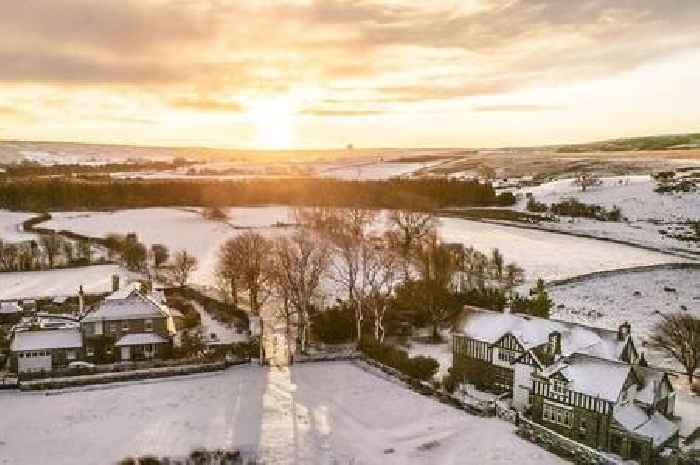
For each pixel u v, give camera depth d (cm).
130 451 6931
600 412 6912
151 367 9394
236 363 9769
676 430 6962
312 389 8762
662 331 9694
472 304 11450
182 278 13738
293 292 11194
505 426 7488
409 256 14838
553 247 16988
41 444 7112
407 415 7894
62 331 9725
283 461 6744
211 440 7200
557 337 7594
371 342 10062
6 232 19612
